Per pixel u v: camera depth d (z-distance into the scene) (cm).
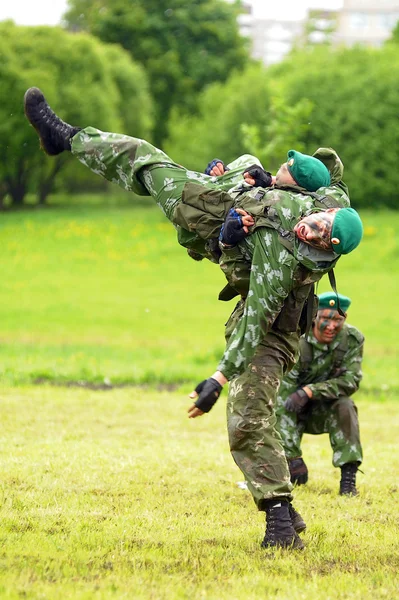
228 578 756
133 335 3319
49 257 5491
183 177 867
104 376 2175
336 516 1012
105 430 1537
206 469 1234
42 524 909
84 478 1129
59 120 933
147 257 5484
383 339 3303
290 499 840
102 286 4669
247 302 798
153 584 730
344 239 779
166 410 1781
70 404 1788
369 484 1203
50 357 2527
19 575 738
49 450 1304
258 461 831
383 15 16075
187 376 2241
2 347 2820
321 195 828
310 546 862
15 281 4775
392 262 5006
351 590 733
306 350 1176
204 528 921
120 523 923
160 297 4366
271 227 796
